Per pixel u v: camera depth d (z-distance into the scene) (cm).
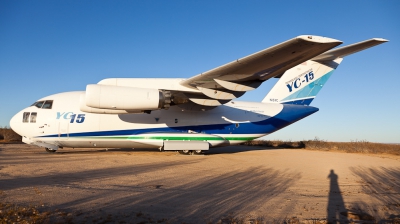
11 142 3105
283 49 959
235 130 1648
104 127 1499
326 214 530
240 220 473
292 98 1762
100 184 755
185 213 512
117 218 468
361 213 542
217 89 1366
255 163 1336
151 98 1313
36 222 431
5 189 661
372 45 1140
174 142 1505
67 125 1486
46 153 1603
